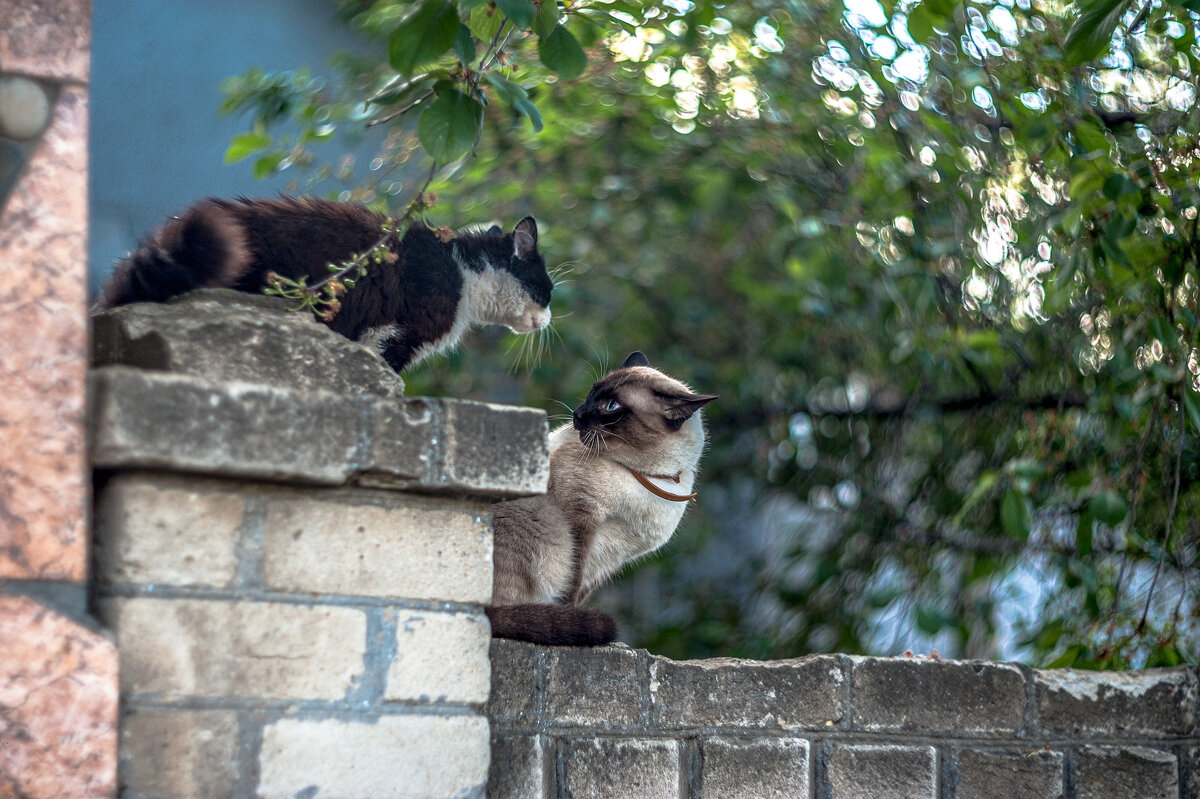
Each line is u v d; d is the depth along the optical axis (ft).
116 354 7.55
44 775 6.23
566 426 14.37
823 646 24.59
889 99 19.97
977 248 20.49
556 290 23.54
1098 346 18.69
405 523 7.97
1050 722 11.63
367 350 8.13
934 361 21.25
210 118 21.79
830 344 26.68
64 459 6.40
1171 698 12.17
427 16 8.98
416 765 7.81
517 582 12.06
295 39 23.22
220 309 7.89
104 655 6.46
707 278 29.09
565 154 23.95
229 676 7.14
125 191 20.30
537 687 9.45
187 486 7.13
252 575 7.32
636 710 9.85
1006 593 22.13
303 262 12.01
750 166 24.08
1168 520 14.79
